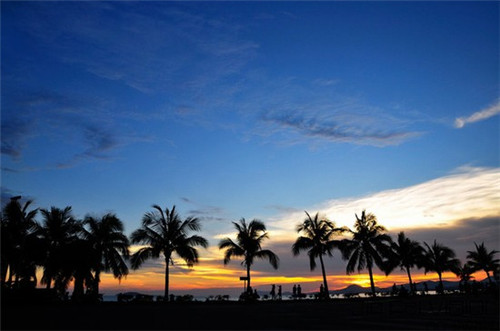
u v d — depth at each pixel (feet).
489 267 229.66
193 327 49.01
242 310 85.35
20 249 123.13
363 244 167.32
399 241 202.08
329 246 156.15
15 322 48.55
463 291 224.12
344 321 62.49
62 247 122.72
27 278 127.24
